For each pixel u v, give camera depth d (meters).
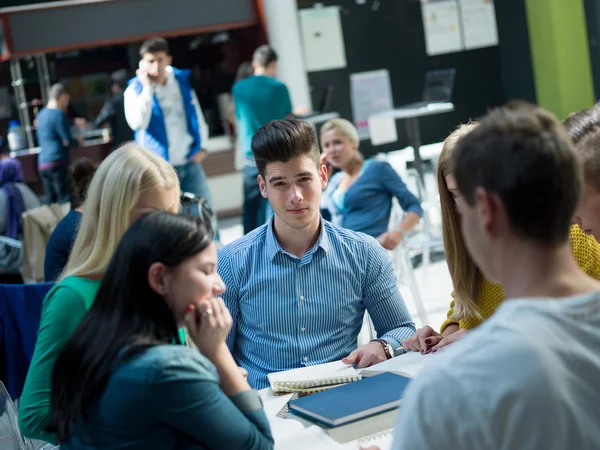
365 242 2.42
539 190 1.06
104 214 1.95
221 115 9.22
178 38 9.31
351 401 1.78
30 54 8.45
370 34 9.84
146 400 1.41
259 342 2.37
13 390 2.82
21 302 2.80
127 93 5.86
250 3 9.09
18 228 5.86
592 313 1.06
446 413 1.04
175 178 2.02
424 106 7.60
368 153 10.02
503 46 10.19
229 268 2.38
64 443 1.50
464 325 2.30
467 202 1.12
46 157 8.23
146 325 1.46
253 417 1.56
